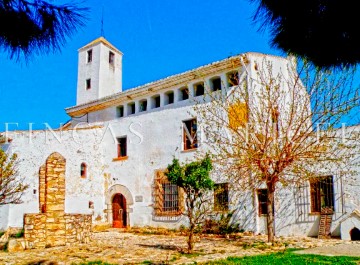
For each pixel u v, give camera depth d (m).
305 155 14.41
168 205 19.83
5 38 3.31
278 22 3.67
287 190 16.19
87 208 22.02
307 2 3.45
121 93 22.78
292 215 15.93
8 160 20.05
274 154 14.12
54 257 11.38
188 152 19.25
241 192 17.05
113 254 11.82
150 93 21.73
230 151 17.30
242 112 15.92
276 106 15.92
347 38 3.57
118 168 22.53
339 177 14.84
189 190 12.30
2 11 3.24
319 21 3.54
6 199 19.19
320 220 15.04
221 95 17.31
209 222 17.52
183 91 20.66
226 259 10.13
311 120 14.73
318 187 15.49
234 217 17.17
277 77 16.27
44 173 15.50
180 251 12.16
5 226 19.48
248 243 13.93
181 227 18.58
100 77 30.59
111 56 32.50
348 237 14.00
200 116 18.94
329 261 9.19
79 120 25.62
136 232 19.95
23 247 13.13
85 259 10.90
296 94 15.39
